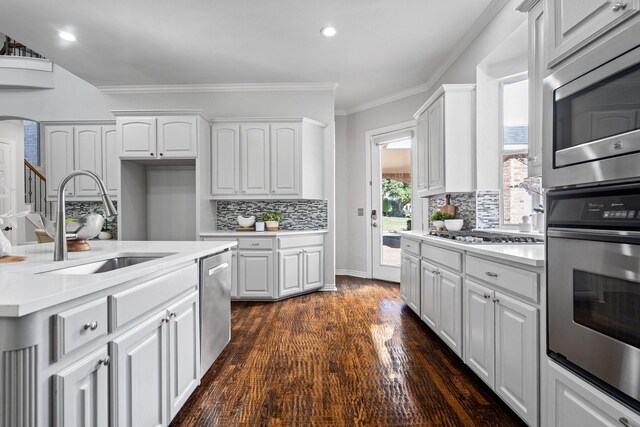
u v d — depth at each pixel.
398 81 4.37
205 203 4.07
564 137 1.19
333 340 2.72
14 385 0.81
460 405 1.79
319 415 1.71
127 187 4.08
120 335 1.19
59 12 2.86
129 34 3.22
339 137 5.51
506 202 3.04
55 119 4.42
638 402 0.92
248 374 2.15
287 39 3.32
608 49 0.99
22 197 5.64
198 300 1.96
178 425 1.64
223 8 2.82
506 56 2.87
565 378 1.20
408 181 4.87
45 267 1.44
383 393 1.92
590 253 1.08
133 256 1.93
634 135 0.91
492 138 3.04
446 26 3.09
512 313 1.58
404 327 3.02
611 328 1.01
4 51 4.89
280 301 3.93
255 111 4.46
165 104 4.46
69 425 0.94
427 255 2.84
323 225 4.49
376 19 2.99
